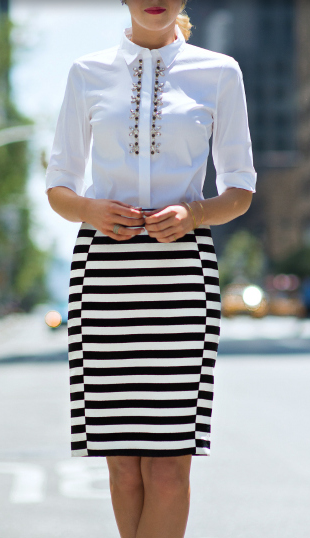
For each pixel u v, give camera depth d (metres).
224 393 10.87
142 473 2.80
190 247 2.73
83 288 2.76
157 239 2.67
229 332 32.41
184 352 2.71
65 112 2.95
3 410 9.41
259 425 8.02
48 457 6.46
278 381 12.53
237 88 2.89
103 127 2.84
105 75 2.88
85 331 2.75
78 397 2.77
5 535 4.25
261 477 5.72
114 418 2.72
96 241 2.77
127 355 2.72
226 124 2.90
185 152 2.83
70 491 5.35
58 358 19.88
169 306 2.70
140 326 2.71
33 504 4.98
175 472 2.76
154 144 2.81
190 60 2.86
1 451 6.69
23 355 22.03
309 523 4.51
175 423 2.70
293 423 8.16
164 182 2.82
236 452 6.62
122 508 2.88
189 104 2.82
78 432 2.77
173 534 2.77
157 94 2.82
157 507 2.75
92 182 2.94
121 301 2.72
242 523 4.52
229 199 2.84
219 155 2.96
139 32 2.86
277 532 4.32
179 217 2.65
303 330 31.03
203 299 2.73
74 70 2.93
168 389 2.70
